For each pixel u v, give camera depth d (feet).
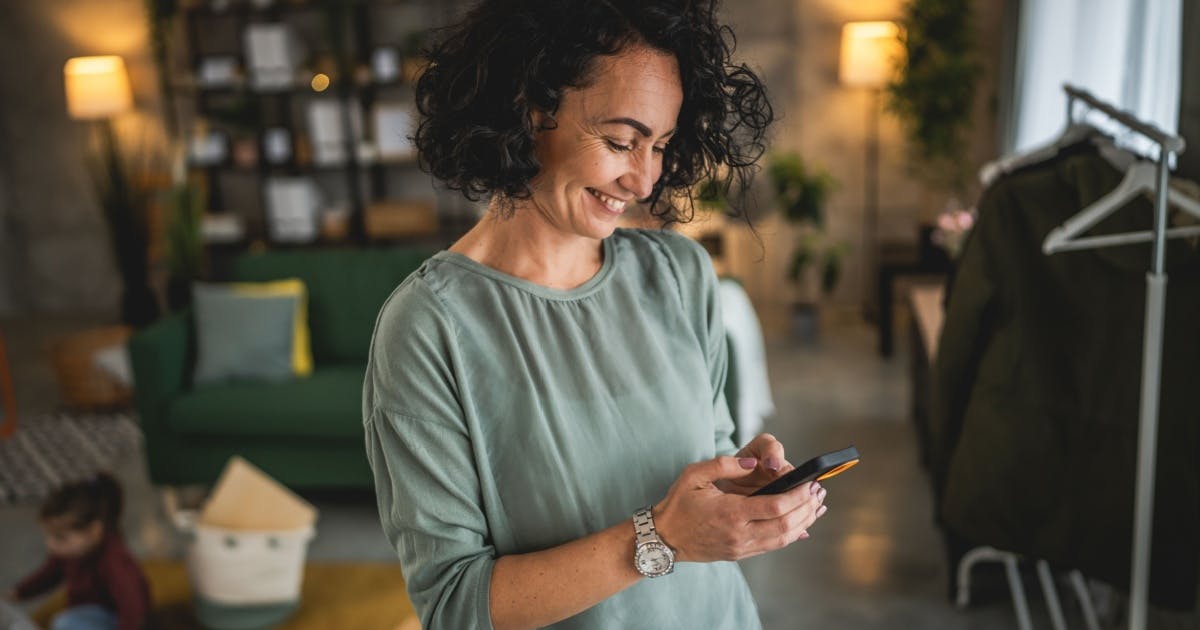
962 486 7.72
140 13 20.83
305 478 11.60
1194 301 6.49
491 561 3.13
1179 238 6.55
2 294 22.54
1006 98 14.06
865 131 19.38
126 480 13.02
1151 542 6.84
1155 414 5.92
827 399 15.10
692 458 3.46
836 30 19.06
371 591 8.55
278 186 20.20
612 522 3.30
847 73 18.07
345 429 11.27
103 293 22.58
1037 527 7.42
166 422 11.71
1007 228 7.41
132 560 7.83
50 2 21.01
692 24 2.98
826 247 20.02
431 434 3.12
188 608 8.41
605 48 2.86
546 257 3.35
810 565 10.17
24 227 22.25
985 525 7.63
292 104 20.94
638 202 3.60
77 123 21.59
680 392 3.47
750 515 2.83
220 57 20.85
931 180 19.06
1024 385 7.34
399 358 3.14
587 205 3.11
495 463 3.24
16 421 15.40
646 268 3.60
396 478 3.15
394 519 3.19
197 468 11.73
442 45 3.09
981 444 7.54
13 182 22.02
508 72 2.92
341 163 20.24
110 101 19.65
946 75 17.70
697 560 2.95
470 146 3.00
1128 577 7.01
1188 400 6.54
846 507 11.41
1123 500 6.94
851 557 10.28
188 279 18.60
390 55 19.65
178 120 21.20
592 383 3.31
